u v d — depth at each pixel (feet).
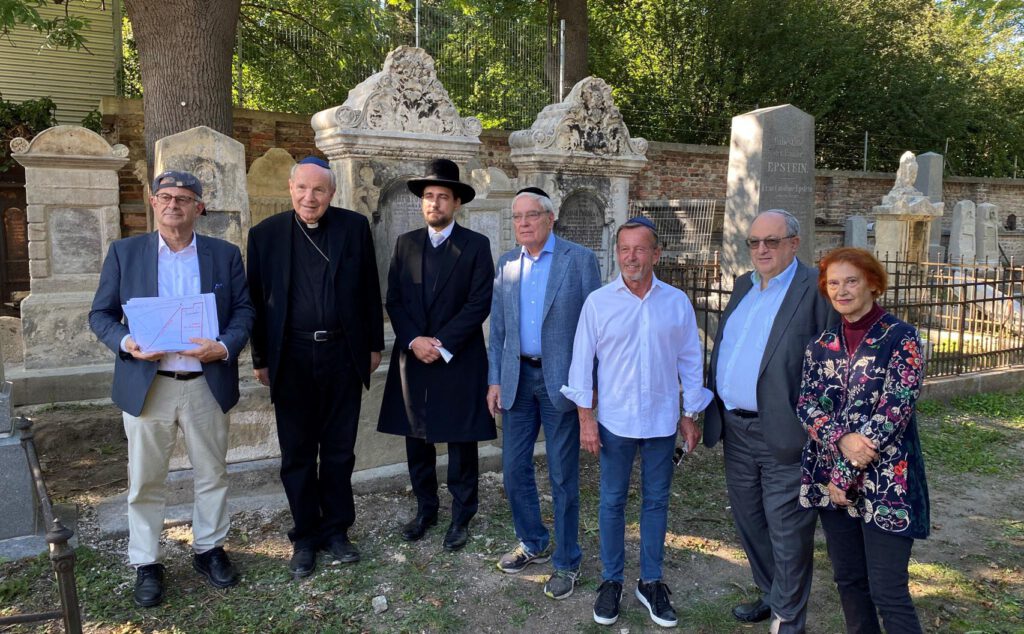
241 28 39.93
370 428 15.79
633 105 62.23
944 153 71.77
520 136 20.58
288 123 36.19
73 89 40.11
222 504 11.56
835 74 65.46
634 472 16.67
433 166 12.41
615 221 22.25
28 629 10.16
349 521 12.48
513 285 11.43
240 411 14.96
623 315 10.18
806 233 27.40
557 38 43.01
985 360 25.23
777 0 63.16
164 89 23.03
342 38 37.27
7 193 36.58
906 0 71.77
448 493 15.43
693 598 11.49
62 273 20.38
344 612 10.84
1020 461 18.26
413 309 12.60
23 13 26.86
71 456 17.29
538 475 16.28
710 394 10.39
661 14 63.26
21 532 12.53
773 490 9.55
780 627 9.74
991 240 50.08
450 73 41.16
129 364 10.54
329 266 11.70
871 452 8.00
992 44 88.22
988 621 11.02
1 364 12.52
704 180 50.55
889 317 8.39
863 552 8.71
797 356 9.25
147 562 11.00
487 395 12.39
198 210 11.12
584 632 10.53
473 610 11.02
